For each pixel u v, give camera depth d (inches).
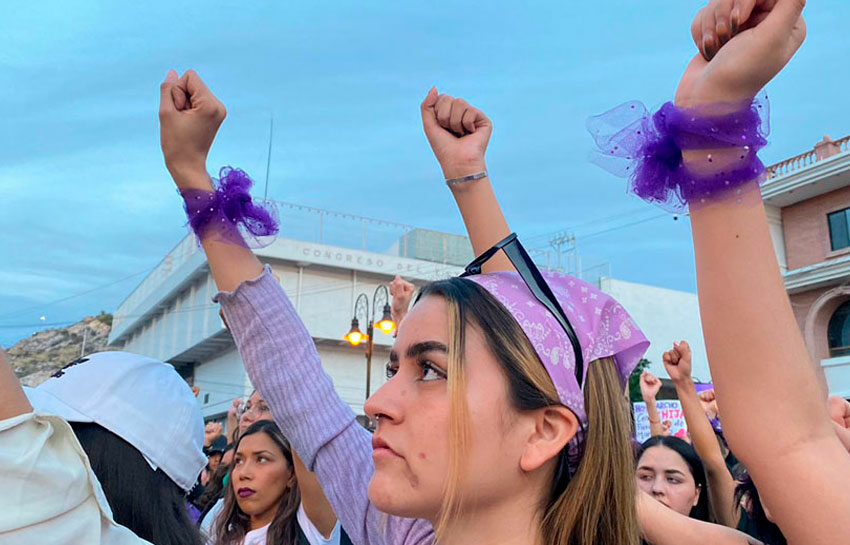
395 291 93.5
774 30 33.0
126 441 55.6
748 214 35.6
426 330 44.2
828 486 34.1
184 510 59.9
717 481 110.5
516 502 42.9
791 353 35.3
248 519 119.8
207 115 63.0
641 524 64.8
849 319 614.2
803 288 634.8
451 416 40.9
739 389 35.8
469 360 42.4
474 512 42.3
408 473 41.9
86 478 44.5
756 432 35.2
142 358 63.0
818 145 640.4
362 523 58.5
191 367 1515.7
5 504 39.2
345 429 63.6
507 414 42.1
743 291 35.3
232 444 177.0
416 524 55.8
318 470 62.6
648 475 125.0
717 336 36.3
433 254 1348.4
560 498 43.6
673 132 36.4
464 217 66.6
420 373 44.2
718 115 34.6
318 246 1248.8
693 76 36.6
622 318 49.5
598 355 46.9
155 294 1633.9
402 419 42.7
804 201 656.4
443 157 67.3
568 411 43.0
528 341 43.2
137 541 48.9
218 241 64.6
